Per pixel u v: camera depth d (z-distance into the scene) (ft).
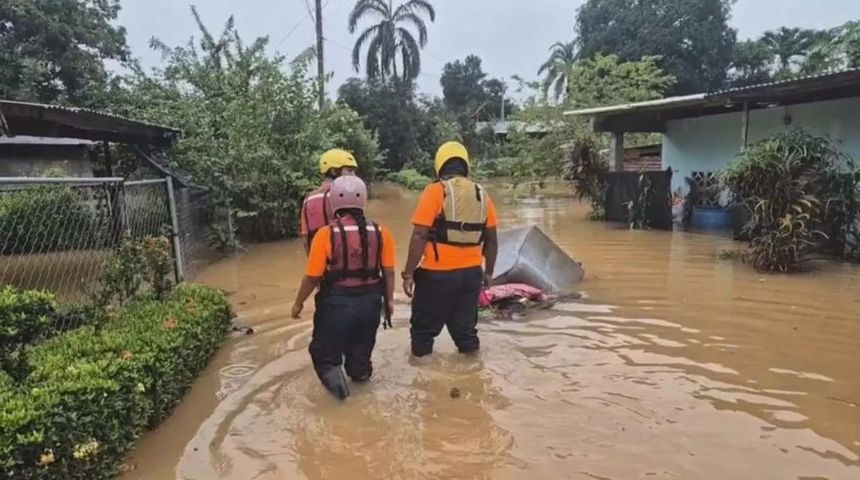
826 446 11.09
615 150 47.24
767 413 12.51
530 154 75.25
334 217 14.07
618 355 16.15
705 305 21.06
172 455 11.19
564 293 22.84
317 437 11.87
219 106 41.14
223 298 18.48
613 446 11.21
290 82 45.06
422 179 96.84
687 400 13.23
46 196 21.24
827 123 33.91
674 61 128.77
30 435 8.64
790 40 137.80
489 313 19.99
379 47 114.83
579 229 41.37
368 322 14.08
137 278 16.37
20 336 9.88
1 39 61.26
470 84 187.42
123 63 59.93
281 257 34.14
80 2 66.08
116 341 12.63
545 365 15.51
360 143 79.82
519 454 10.99
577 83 79.36
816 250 29.68
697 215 41.24
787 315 19.71
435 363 15.78
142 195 21.84
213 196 37.35
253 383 14.66
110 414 10.22
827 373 14.70
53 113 23.12
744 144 34.91
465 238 15.60
